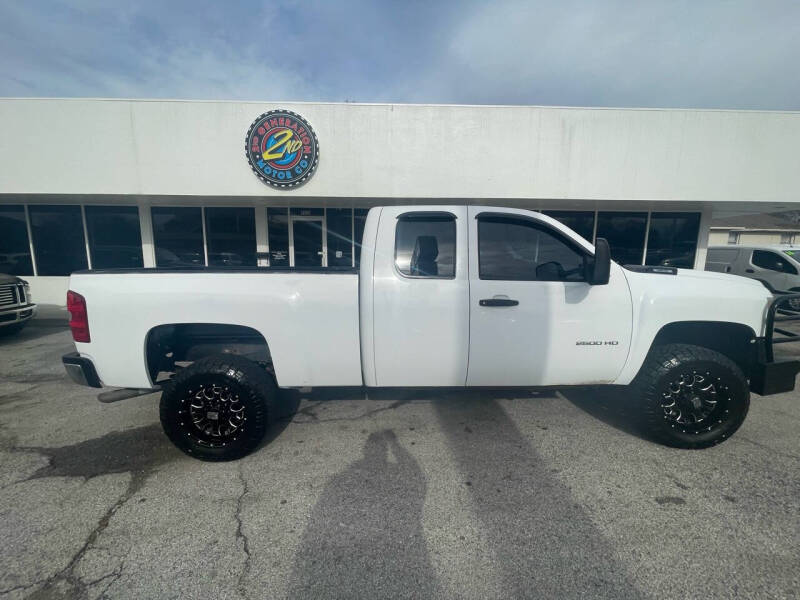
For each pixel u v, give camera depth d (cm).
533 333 282
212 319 274
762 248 1009
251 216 1052
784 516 219
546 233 290
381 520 218
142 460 286
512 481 254
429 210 285
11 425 347
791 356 586
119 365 277
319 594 171
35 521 219
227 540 205
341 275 278
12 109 843
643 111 870
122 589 174
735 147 873
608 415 353
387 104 870
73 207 1016
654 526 212
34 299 1026
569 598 168
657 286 287
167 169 873
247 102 862
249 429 275
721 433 289
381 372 285
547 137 877
